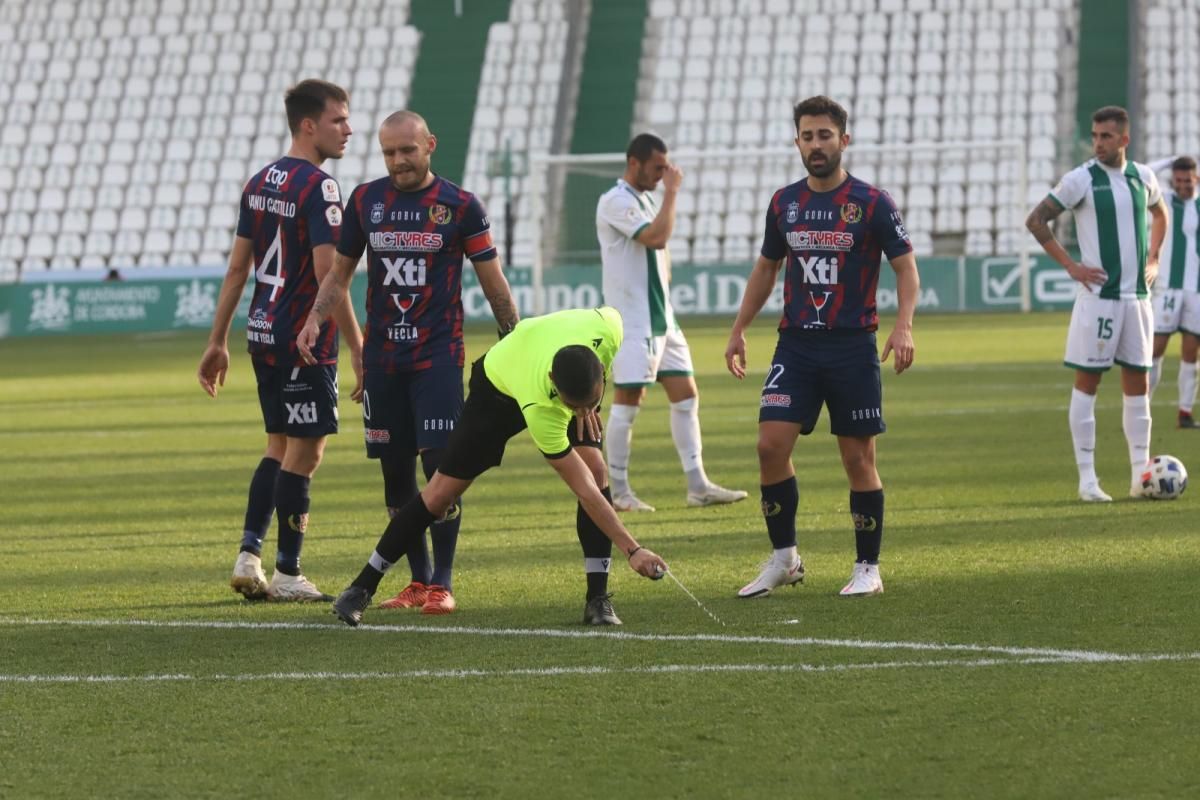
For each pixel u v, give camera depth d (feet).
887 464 127.44
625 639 65.77
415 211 74.95
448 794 45.78
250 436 168.96
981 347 265.34
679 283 388.37
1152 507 101.04
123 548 97.60
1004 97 413.18
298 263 78.07
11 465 146.20
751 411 180.04
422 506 69.97
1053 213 106.73
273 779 47.60
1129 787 44.93
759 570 82.28
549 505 111.96
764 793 45.21
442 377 75.66
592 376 60.85
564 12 449.48
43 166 455.22
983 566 81.20
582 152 424.87
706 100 427.33
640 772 47.32
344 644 66.54
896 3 435.53
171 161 448.65
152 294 405.18
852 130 416.46
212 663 63.26
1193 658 59.41
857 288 74.84
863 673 58.59
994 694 55.06
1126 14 422.41
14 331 406.41
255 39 463.83
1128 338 106.22
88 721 54.54
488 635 67.62
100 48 472.03
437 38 453.17
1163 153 396.37
